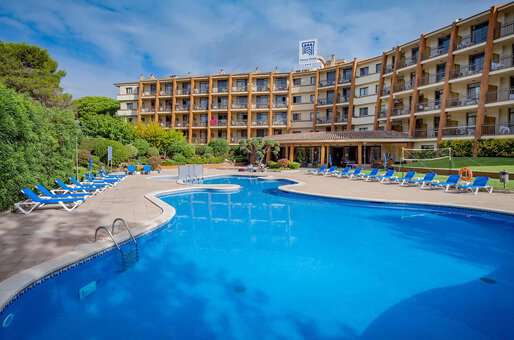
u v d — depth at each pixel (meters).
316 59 52.56
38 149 12.16
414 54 37.69
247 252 7.58
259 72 52.69
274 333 4.16
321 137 34.56
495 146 26.52
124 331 4.17
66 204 11.61
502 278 6.03
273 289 5.53
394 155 37.91
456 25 31.41
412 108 35.16
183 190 17.31
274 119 52.78
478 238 8.79
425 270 6.45
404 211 12.60
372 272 6.34
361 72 45.00
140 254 7.39
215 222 10.72
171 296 5.23
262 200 15.26
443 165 26.83
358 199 13.74
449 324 4.39
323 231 9.59
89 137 32.97
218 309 4.80
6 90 10.04
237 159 42.88
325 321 4.48
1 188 9.58
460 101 31.23
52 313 4.64
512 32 27.42
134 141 37.31
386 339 4.03
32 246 6.45
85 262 6.00
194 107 55.41
